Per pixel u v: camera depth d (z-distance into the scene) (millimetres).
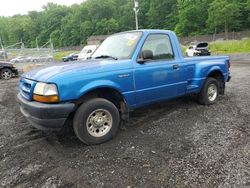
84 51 20859
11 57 44750
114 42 5484
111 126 4543
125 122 5449
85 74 4223
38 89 4078
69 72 4141
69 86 4051
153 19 83625
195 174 3432
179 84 5629
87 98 4484
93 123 4379
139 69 4836
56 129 4109
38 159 4008
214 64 6520
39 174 3594
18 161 3969
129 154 4047
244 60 20938
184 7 71812
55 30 116312
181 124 5270
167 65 5309
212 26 64688
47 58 41438
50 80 3986
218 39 54250
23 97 4527
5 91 10250
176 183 3260
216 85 6695
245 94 7664
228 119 5457
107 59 4969
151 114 5930
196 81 6059
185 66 5742
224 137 4547
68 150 4262
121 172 3551
